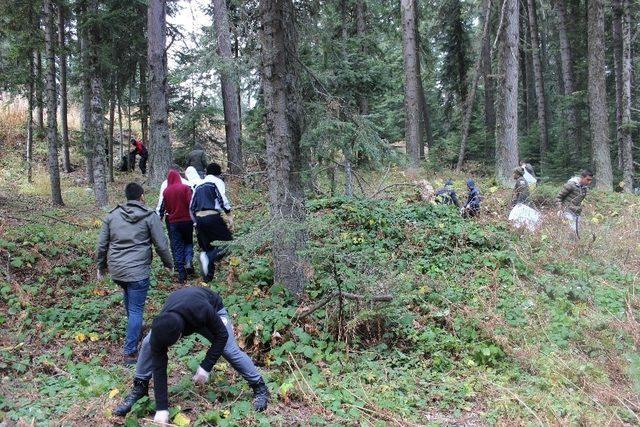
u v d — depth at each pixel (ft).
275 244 21.98
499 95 52.75
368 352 18.45
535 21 73.56
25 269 24.13
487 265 26.58
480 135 78.54
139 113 70.69
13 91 57.00
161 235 17.95
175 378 16.02
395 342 19.39
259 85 22.66
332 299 19.98
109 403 13.69
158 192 46.68
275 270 22.20
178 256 24.95
